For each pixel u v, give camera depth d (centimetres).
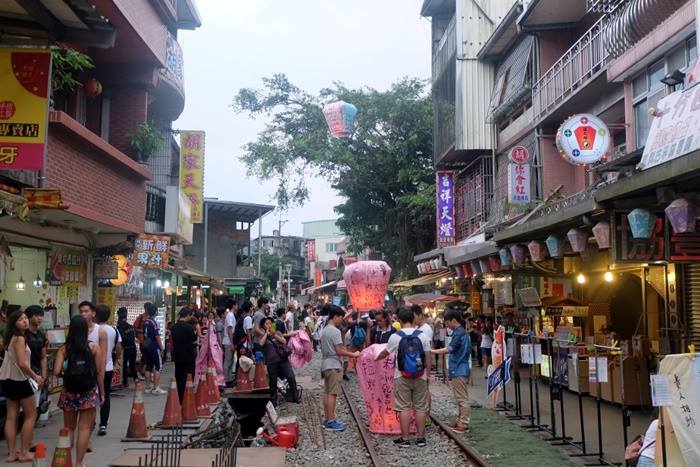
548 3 1836
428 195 3038
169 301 2339
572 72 1756
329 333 1138
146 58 1429
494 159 2433
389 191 3422
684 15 1211
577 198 1565
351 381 1889
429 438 1052
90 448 838
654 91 1353
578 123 1391
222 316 1725
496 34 2245
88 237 1366
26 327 773
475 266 1734
